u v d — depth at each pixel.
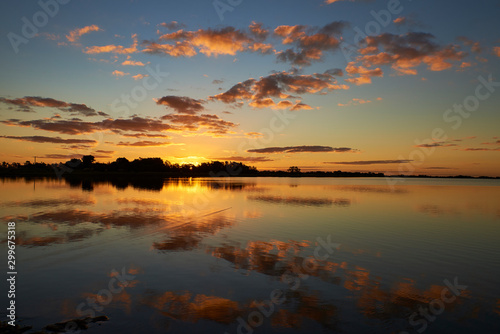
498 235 19.48
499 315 8.82
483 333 7.87
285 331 7.75
